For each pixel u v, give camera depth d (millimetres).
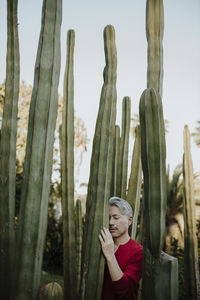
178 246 5516
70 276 1329
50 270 5855
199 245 4914
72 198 1397
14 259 1045
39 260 1045
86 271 1163
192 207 3043
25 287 1017
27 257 1022
